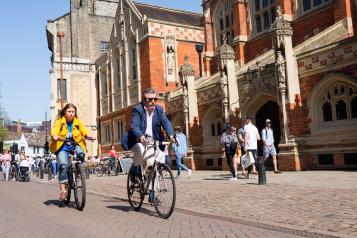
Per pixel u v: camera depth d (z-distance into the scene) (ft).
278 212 21.75
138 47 91.66
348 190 27.89
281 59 51.31
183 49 91.09
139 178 23.84
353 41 44.24
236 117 61.52
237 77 61.98
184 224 19.47
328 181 34.65
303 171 48.14
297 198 26.03
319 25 61.62
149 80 86.74
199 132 71.92
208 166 69.77
